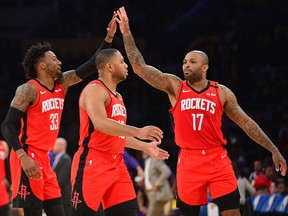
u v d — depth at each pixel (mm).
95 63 10023
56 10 42031
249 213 16719
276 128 27422
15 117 9586
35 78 10016
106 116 9539
